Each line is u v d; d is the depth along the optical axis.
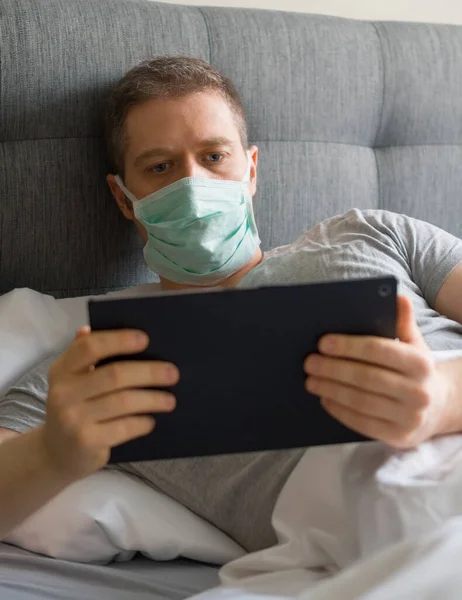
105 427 0.69
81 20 1.37
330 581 0.66
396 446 0.77
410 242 1.23
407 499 0.74
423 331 1.07
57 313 1.31
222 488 0.97
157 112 1.30
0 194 1.35
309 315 0.68
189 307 0.67
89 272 1.44
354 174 1.66
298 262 1.15
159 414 0.71
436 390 0.77
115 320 0.67
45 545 0.96
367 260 1.14
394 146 1.73
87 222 1.42
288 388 0.71
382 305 0.68
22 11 1.32
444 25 1.78
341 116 1.63
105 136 1.40
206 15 1.51
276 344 0.69
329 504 0.81
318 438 0.74
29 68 1.33
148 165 1.32
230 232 1.29
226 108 1.35
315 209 1.61
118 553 0.99
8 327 1.24
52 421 0.70
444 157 1.76
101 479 1.02
